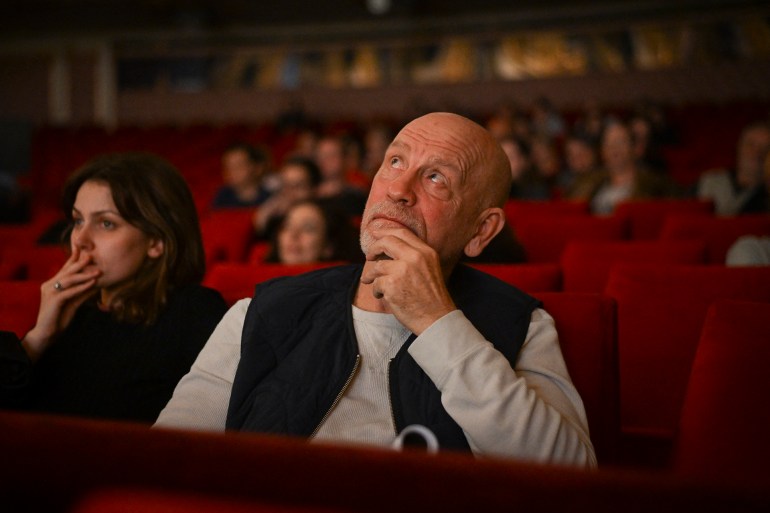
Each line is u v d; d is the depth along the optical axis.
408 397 1.04
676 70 11.88
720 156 7.28
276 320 1.13
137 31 13.15
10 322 1.51
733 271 1.61
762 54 11.54
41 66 13.34
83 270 1.36
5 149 5.06
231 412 1.08
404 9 12.36
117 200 1.37
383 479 0.45
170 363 1.34
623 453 1.44
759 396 0.97
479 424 0.96
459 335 1.00
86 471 0.48
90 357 1.33
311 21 12.87
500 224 1.17
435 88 12.69
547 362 1.11
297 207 2.65
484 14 12.48
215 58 13.16
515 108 10.05
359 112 12.91
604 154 4.41
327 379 1.08
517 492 0.43
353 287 1.16
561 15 12.24
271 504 0.44
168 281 1.41
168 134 10.59
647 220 3.53
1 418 0.51
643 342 1.58
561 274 1.63
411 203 1.09
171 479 0.47
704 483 0.44
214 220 3.66
